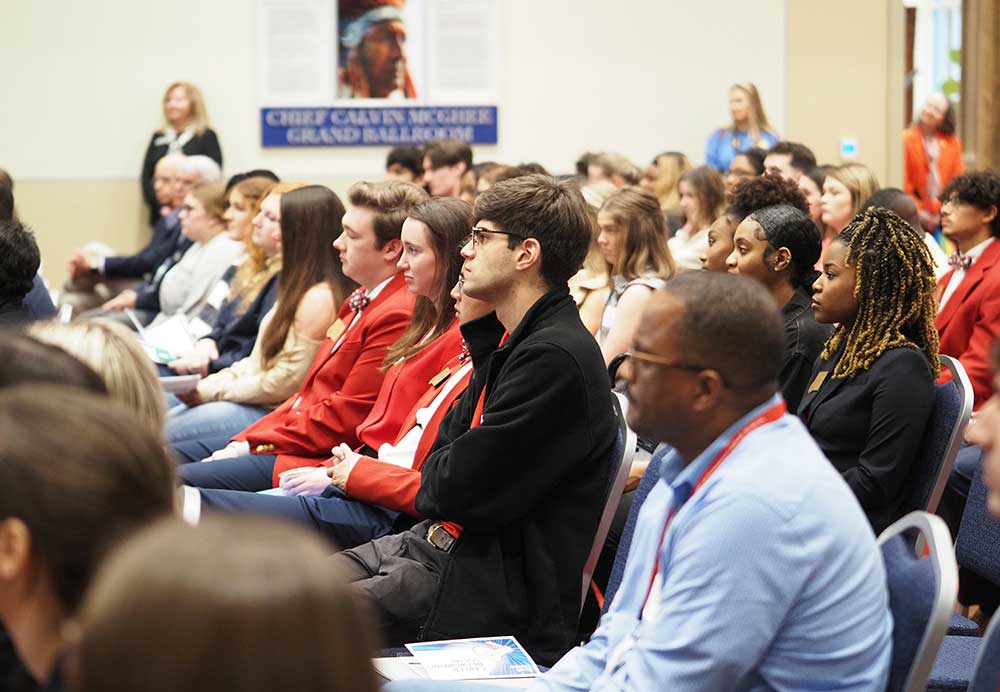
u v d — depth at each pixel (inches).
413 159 324.5
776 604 76.0
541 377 114.4
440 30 384.5
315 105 385.1
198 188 283.3
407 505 134.0
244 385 194.5
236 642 33.5
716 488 78.1
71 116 385.4
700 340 78.6
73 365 69.9
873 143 387.2
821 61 385.1
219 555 34.4
